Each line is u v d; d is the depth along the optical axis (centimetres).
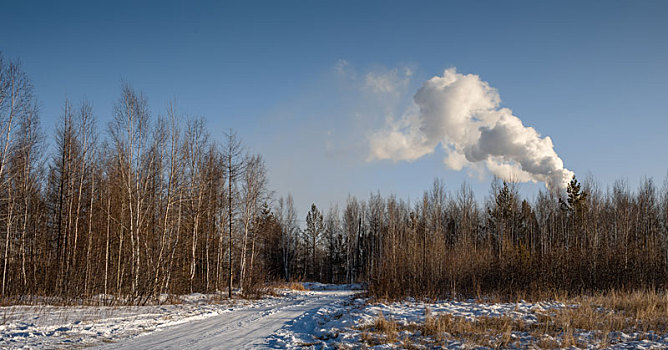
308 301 2878
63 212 2695
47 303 2003
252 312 2053
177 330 1413
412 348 1126
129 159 2441
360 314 1658
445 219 5144
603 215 4512
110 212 2648
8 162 2262
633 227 4247
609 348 1070
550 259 2853
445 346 1130
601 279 2786
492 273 2830
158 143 2648
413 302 2330
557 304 1947
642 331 1265
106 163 2991
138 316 1648
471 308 1802
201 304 2402
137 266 2314
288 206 6831
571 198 5019
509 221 5391
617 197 4828
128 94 2486
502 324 1401
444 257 2972
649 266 2845
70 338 1166
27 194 2531
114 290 2533
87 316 1565
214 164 3312
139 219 2464
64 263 2420
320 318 1708
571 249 3008
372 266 3388
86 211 2781
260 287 3438
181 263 3066
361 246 7056
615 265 2848
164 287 2647
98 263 2520
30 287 2431
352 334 1288
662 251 3191
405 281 2808
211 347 1129
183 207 3039
